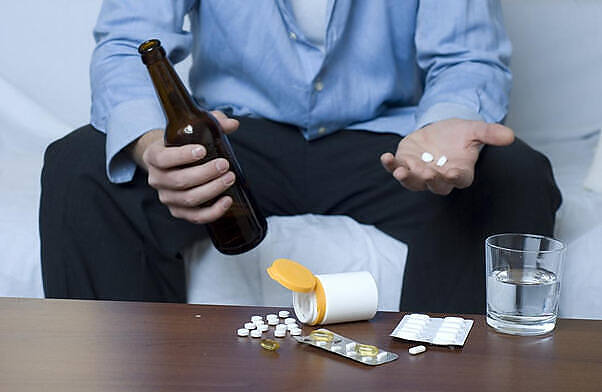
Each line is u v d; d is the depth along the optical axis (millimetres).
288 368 678
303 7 1446
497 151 1308
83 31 1876
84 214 1245
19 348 712
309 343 729
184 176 949
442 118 1276
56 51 1879
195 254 1330
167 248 1276
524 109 1930
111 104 1288
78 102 1889
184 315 808
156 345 724
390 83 1481
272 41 1416
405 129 1474
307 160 1442
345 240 1352
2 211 1374
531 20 1911
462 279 1262
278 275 790
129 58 1341
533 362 695
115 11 1395
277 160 1437
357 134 1475
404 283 1287
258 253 1327
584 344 740
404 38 1493
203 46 1496
